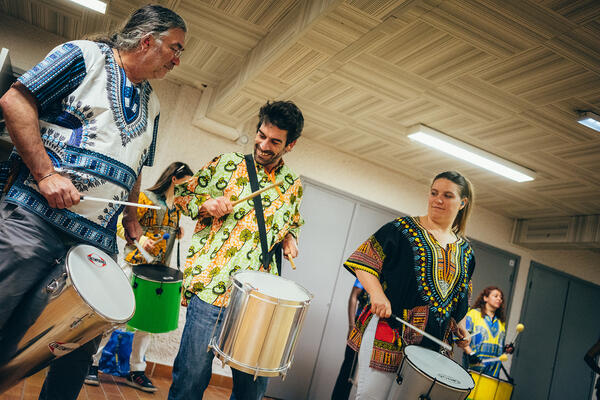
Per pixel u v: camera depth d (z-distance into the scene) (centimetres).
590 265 680
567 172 460
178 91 507
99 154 150
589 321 668
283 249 234
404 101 402
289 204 224
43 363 146
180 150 496
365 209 573
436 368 188
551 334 647
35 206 142
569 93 327
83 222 150
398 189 591
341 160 570
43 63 140
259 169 219
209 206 198
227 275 199
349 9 282
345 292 554
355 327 221
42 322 138
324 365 539
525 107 360
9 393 261
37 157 137
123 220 189
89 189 148
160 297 316
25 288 141
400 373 193
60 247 147
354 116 459
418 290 207
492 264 632
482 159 468
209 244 206
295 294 181
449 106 390
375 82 380
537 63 303
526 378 628
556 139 399
